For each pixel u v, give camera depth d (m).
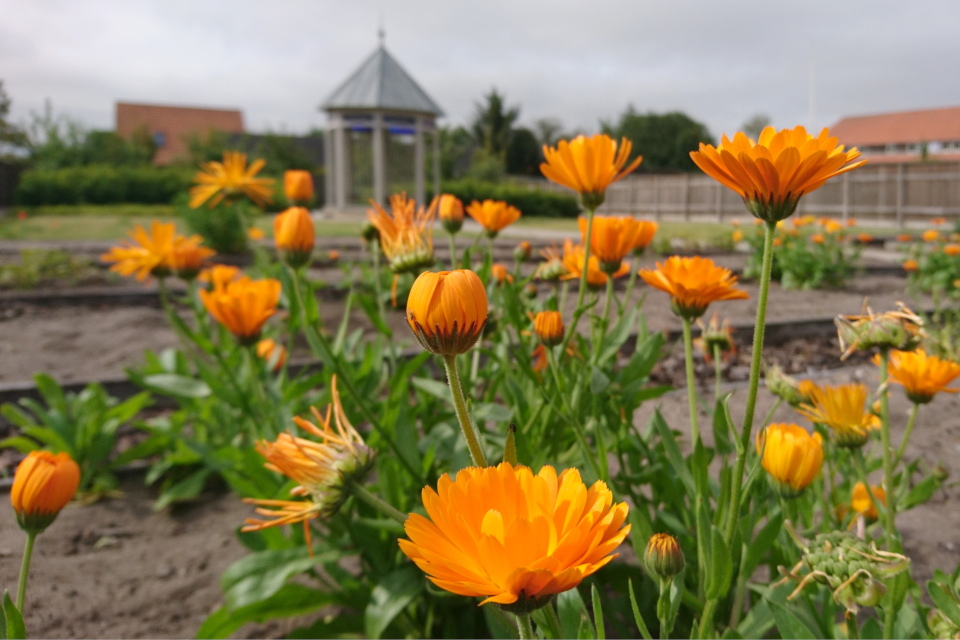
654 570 0.92
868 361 4.70
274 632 2.06
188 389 2.49
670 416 3.41
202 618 2.09
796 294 7.70
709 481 1.58
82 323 5.86
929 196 19.03
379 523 1.65
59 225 16.50
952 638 1.02
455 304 0.79
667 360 4.71
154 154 40.56
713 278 1.28
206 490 3.13
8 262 8.76
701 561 1.26
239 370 2.79
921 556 2.22
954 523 2.44
